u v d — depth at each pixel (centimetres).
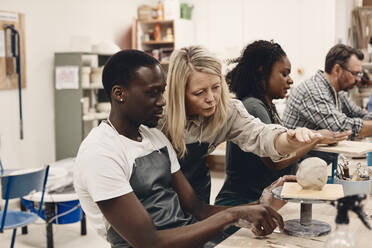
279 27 670
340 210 94
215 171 623
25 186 297
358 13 575
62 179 371
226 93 171
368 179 169
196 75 158
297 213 159
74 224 426
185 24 703
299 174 140
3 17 495
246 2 696
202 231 130
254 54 205
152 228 129
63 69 555
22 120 524
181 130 162
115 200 128
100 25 645
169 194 149
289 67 207
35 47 539
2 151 499
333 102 290
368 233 135
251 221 133
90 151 131
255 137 175
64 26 581
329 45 628
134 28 685
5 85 497
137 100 136
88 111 580
